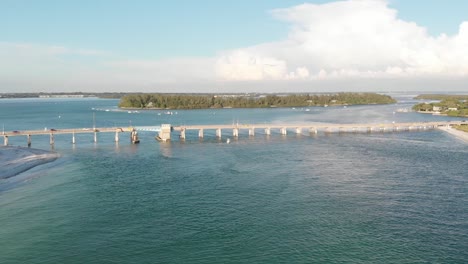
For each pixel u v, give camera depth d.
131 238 58.34
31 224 63.81
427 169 100.50
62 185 87.06
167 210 69.62
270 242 56.72
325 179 90.12
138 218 65.94
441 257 52.38
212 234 59.41
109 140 167.50
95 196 78.25
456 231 60.22
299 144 150.12
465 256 52.62
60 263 51.38
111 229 61.56
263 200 74.75
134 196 78.00
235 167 103.62
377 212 68.12
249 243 56.41
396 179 90.00
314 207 70.69
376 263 50.84
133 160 116.44
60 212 69.19
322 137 173.88
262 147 142.12
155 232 60.31
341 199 75.19
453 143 151.38
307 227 61.75
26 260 52.16
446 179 89.94
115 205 72.62
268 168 102.00
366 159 115.06
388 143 151.50
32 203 74.44
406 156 120.19
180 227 62.09
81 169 103.69
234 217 66.06
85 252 54.19
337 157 118.69
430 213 67.62
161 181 89.38
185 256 52.88
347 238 57.91
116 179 91.88
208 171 99.06
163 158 119.44
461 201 73.81
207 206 71.56
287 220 64.56
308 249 54.53
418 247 55.09
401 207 70.62
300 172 97.12
